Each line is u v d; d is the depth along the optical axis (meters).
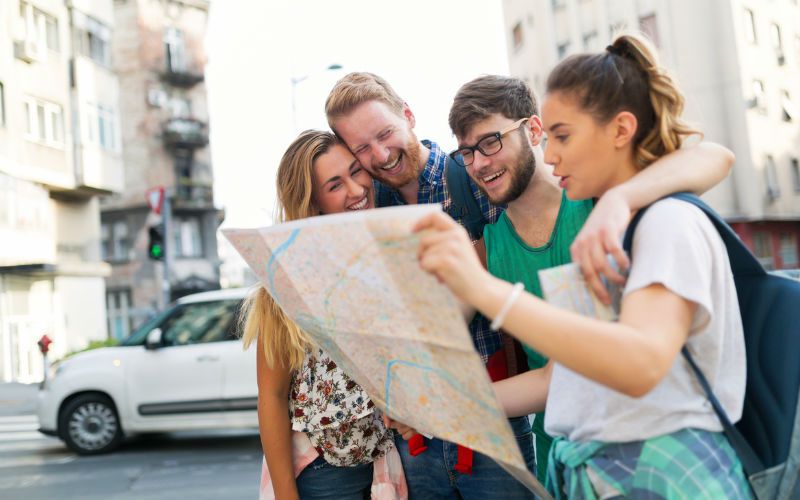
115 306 33.22
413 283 1.17
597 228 1.27
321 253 1.28
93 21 26.16
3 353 21.36
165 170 33.91
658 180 1.34
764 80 25.34
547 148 1.43
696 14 24.75
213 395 7.32
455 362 1.21
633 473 1.31
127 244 33.28
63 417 7.71
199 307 7.71
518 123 1.95
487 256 2.12
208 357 7.39
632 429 1.32
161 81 34.22
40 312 23.48
